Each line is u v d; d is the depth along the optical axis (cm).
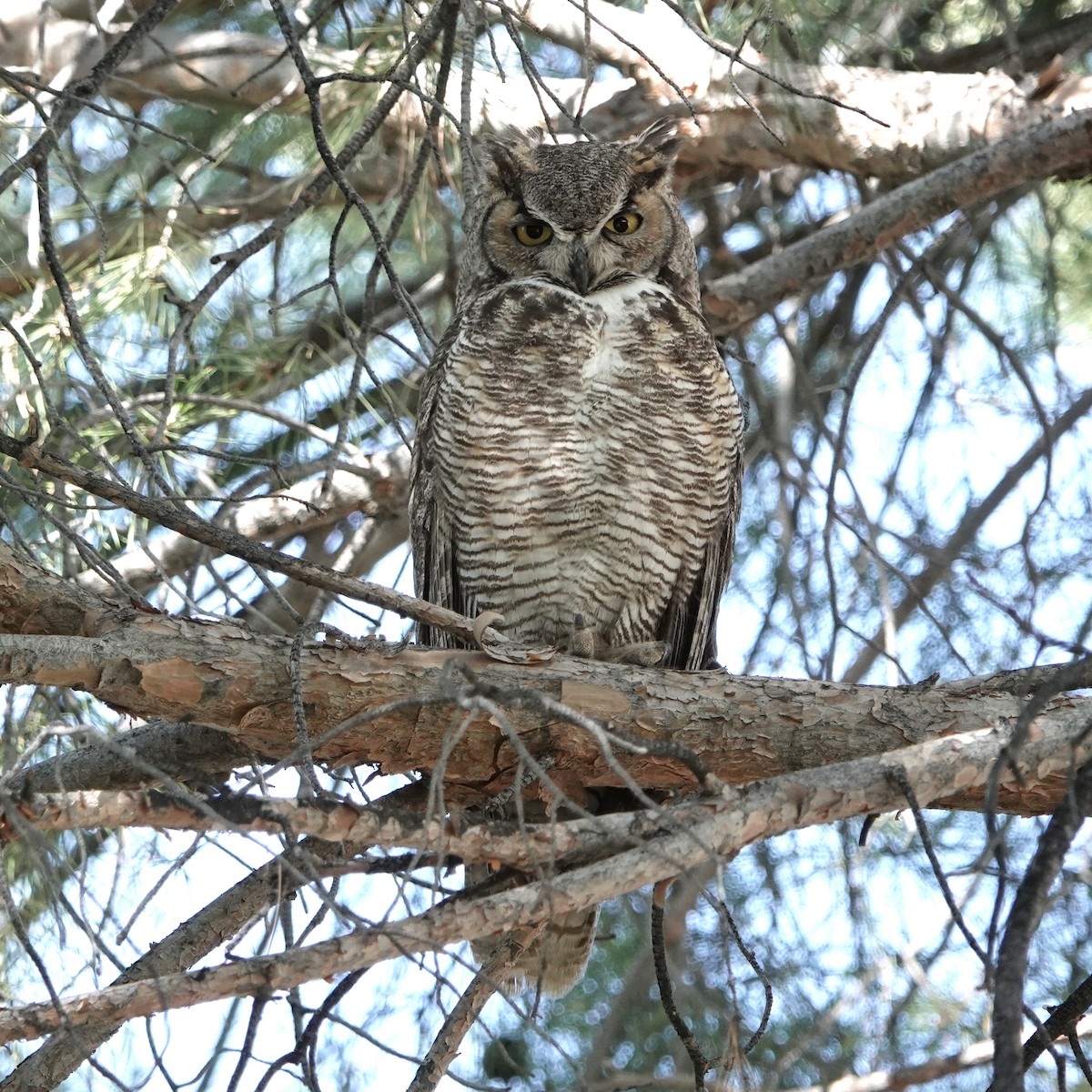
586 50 754
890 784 634
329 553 1261
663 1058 1119
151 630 693
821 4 1123
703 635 1067
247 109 1271
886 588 999
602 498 994
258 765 626
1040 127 1122
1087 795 589
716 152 1255
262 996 546
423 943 529
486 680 746
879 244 1154
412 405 1268
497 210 1109
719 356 1016
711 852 546
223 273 736
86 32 1278
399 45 1116
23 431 943
